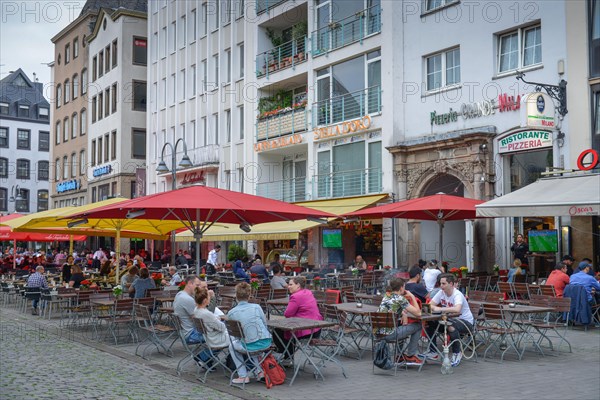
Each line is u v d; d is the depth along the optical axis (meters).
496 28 21.69
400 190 24.45
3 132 76.62
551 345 12.17
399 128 25.06
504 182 21.14
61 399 8.66
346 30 27.98
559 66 19.56
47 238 32.91
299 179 31.69
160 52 44.75
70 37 58.44
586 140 18.75
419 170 23.89
